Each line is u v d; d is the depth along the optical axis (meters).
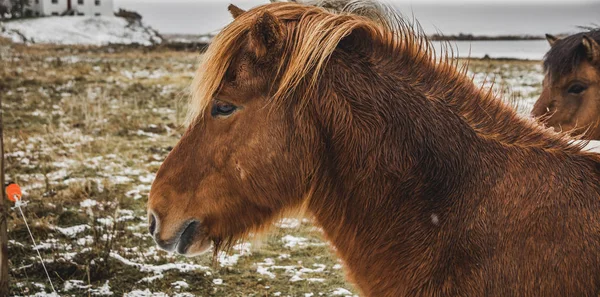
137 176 6.60
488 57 21.16
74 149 7.62
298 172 2.09
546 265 1.85
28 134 8.45
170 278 4.14
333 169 2.10
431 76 2.12
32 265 4.14
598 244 1.86
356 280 2.22
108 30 35.59
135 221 5.20
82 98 11.32
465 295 1.88
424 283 1.96
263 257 4.60
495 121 2.09
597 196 1.93
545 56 5.21
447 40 2.23
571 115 4.91
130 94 12.67
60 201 5.45
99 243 4.52
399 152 2.02
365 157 2.04
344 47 2.10
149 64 19.97
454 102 2.09
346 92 2.04
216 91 2.07
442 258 1.95
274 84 2.04
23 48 24.56
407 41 2.15
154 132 8.96
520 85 14.00
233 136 2.08
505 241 1.89
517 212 1.92
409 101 2.05
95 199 5.65
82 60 20.41
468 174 1.99
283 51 2.03
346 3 2.25
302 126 2.05
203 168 2.14
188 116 2.24
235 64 2.06
